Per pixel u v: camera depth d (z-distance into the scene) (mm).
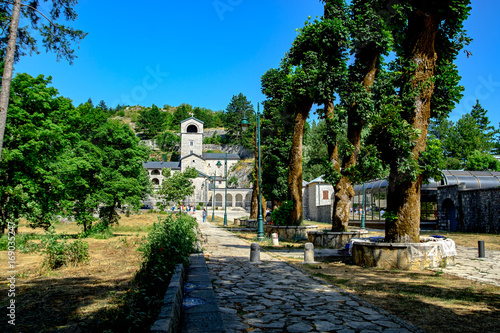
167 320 3354
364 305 5723
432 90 10312
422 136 10102
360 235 15156
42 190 17359
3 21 9305
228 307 5602
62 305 5461
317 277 8312
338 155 16469
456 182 27969
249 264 10312
